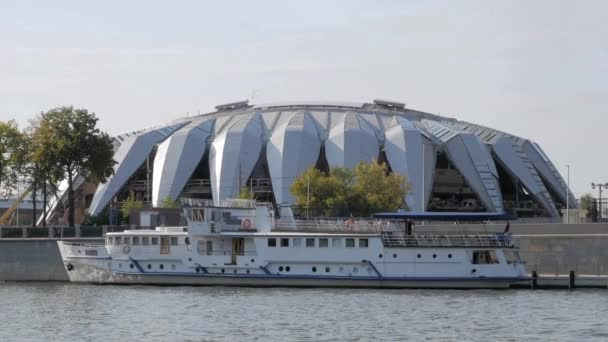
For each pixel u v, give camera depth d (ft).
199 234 483.92
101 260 499.51
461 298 427.74
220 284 483.10
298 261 474.49
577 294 447.83
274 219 495.41
